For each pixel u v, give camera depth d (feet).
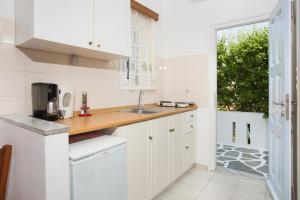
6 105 4.84
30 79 5.26
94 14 5.41
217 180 8.08
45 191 3.20
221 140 13.94
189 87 9.63
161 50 10.18
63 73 5.99
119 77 7.85
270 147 7.32
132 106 8.50
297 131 5.46
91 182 3.95
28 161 3.69
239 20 8.32
